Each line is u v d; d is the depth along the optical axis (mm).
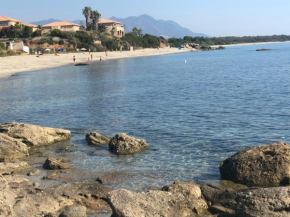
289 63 81875
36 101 35094
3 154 17312
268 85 42969
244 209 10180
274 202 9883
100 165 16281
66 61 98562
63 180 14289
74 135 22000
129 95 38156
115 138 18844
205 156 17328
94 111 29422
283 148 13492
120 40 177500
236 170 13578
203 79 53594
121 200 10242
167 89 42656
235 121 24469
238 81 49062
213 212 10906
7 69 73438
